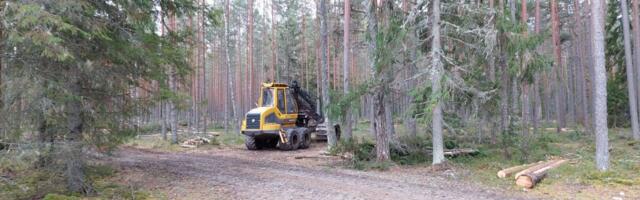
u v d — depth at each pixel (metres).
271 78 32.59
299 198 8.41
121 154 15.77
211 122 39.00
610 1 24.59
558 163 11.77
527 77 13.14
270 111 18.19
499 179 10.44
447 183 10.03
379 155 12.89
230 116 39.75
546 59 12.89
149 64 8.65
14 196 8.16
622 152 14.98
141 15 8.58
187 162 13.84
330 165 13.32
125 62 8.34
